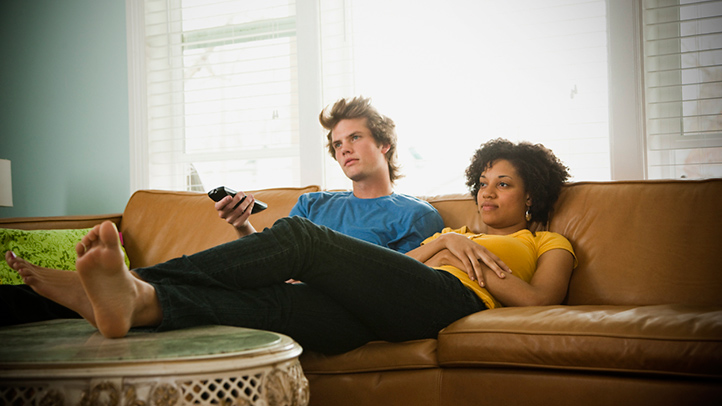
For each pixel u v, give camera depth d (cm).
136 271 103
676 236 155
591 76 227
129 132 294
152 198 236
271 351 88
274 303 116
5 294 112
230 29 292
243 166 289
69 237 211
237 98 283
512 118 238
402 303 126
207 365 80
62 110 296
